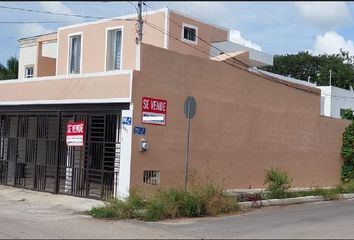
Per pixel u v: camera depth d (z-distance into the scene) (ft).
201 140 57.82
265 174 67.77
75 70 80.64
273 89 69.92
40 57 87.71
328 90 130.41
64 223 38.65
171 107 53.72
